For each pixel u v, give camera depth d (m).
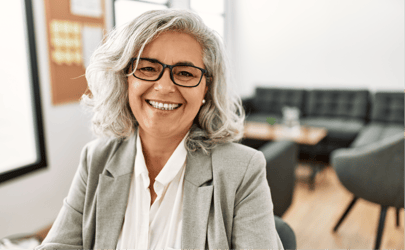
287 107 4.43
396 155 1.63
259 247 0.68
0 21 2.04
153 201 0.81
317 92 4.25
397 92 3.70
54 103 2.23
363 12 4.00
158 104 0.70
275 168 1.59
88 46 2.46
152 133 0.73
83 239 0.81
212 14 4.67
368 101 3.96
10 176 1.94
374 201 1.79
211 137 0.80
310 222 2.20
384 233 2.03
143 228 0.78
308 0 4.35
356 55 4.14
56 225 0.84
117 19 2.78
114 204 0.79
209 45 0.73
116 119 0.84
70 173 2.41
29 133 2.18
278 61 4.73
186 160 0.80
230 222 0.73
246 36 4.92
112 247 0.76
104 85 0.83
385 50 3.94
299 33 4.49
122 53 0.72
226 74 0.80
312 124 3.78
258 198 0.73
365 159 1.74
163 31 0.68
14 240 1.37
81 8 2.36
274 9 4.63
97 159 0.85
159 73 0.69
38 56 2.09
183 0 3.93
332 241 1.95
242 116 0.92
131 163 0.82
